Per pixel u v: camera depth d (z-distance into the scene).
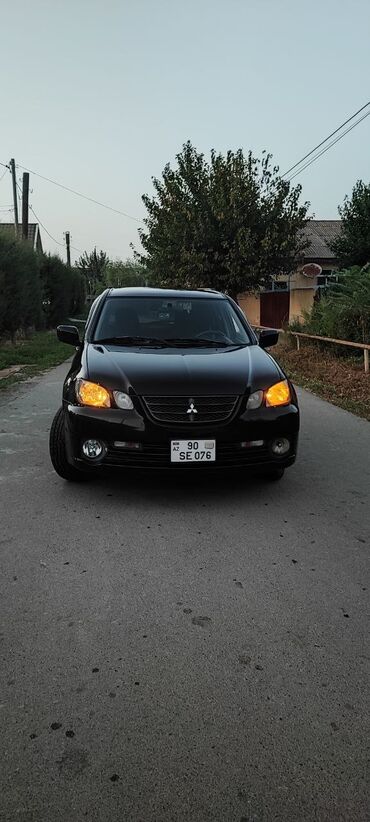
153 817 1.58
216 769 1.73
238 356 4.35
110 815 1.58
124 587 2.80
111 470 3.78
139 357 4.18
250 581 2.89
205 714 1.95
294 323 15.58
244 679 2.13
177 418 3.71
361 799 1.64
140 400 3.73
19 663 2.20
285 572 2.99
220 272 22.67
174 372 3.90
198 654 2.28
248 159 22.11
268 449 3.88
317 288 21.31
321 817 1.59
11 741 1.82
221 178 21.77
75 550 3.21
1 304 15.07
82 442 3.79
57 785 1.67
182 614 2.57
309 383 9.85
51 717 1.92
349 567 3.06
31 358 13.91
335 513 3.83
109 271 67.56
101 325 4.93
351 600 2.72
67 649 2.29
